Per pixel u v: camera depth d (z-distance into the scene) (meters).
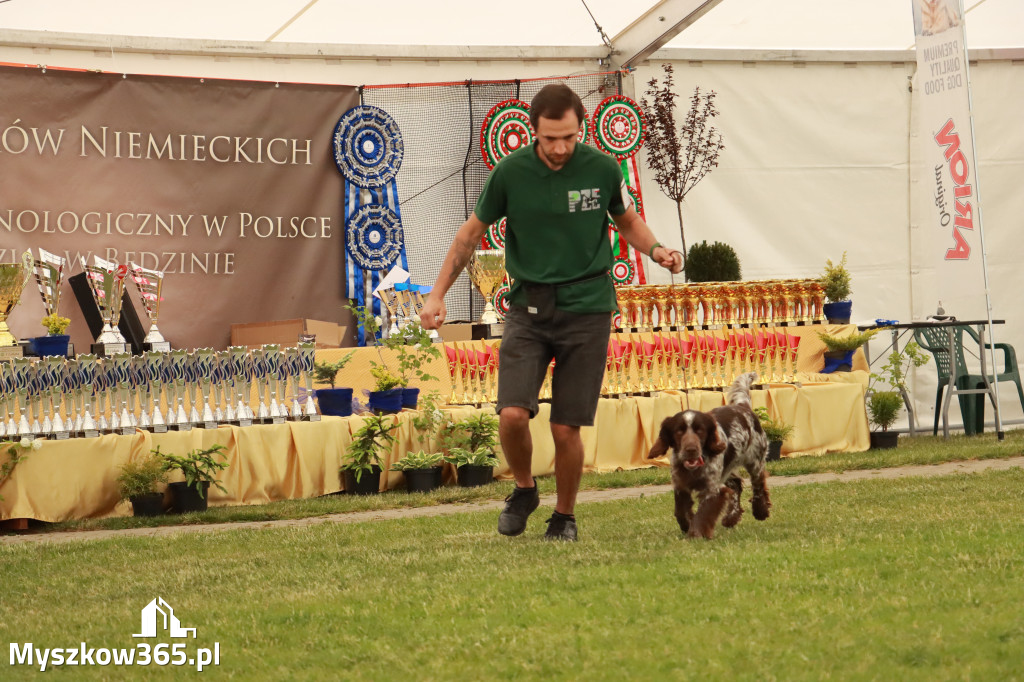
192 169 14.19
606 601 5.24
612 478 12.05
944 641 4.28
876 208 16.53
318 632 5.04
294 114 14.59
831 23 15.56
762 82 16.11
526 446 7.26
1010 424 17.22
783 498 9.56
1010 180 17.08
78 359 10.87
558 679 4.13
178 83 14.16
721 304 14.41
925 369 16.78
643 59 15.34
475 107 15.23
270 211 14.49
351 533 8.62
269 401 11.68
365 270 14.82
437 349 12.69
